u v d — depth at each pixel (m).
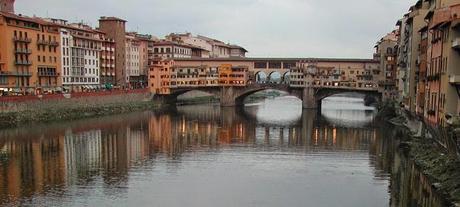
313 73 167.62
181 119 132.38
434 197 49.41
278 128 113.88
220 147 86.31
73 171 65.12
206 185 58.59
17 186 56.91
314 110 165.38
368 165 69.94
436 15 65.25
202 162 72.31
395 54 141.12
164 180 60.84
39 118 111.62
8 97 103.62
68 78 148.00
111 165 69.44
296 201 52.00
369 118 137.62
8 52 120.62
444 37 60.88
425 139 70.81
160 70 173.75
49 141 88.75
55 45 138.50
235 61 185.50
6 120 101.62
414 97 89.88
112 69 178.88
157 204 50.66
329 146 87.50
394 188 56.72
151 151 81.31
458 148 50.44
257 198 53.09
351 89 162.75
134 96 160.12
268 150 83.19
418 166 60.09
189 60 187.75
